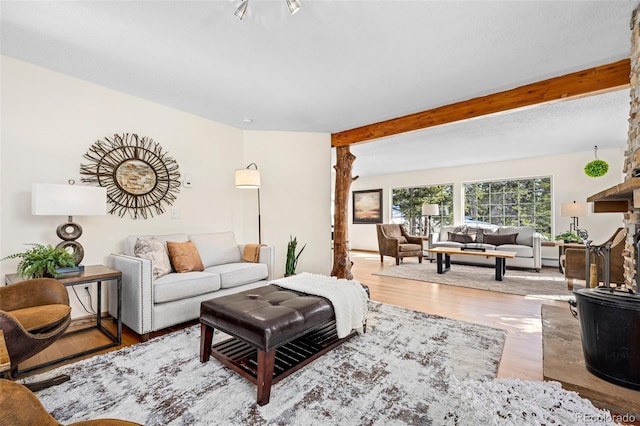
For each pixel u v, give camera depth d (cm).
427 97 316
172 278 253
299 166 446
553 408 110
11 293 177
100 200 239
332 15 185
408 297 359
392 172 798
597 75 251
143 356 200
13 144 238
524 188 622
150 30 200
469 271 530
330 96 313
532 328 256
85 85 276
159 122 332
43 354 204
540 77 270
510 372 184
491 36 207
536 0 173
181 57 235
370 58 236
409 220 791
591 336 137
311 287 224
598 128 402
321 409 147
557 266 575
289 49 223
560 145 499
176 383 168
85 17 187
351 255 770
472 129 409
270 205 434
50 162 256
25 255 206
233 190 413
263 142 436
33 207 212
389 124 392
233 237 372
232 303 189
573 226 552
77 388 162
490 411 109
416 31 201
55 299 188
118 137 298
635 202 163
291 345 202
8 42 215
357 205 883
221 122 399
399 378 175
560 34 205
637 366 123
